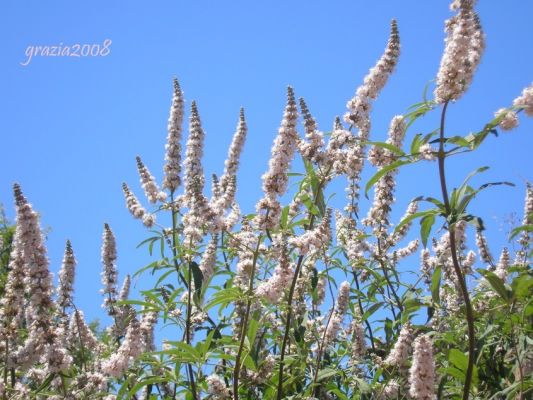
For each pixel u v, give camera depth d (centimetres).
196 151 1243
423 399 821
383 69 1058
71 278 1275
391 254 1280
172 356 992
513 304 948
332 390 997
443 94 823
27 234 1005
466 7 854
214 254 1145
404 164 842
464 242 1273
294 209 1157
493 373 990
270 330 1188
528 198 1252
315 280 1074
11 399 1011
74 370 1134
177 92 1280
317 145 1016
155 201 1222
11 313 1080
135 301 1012
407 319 1008
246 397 1072
